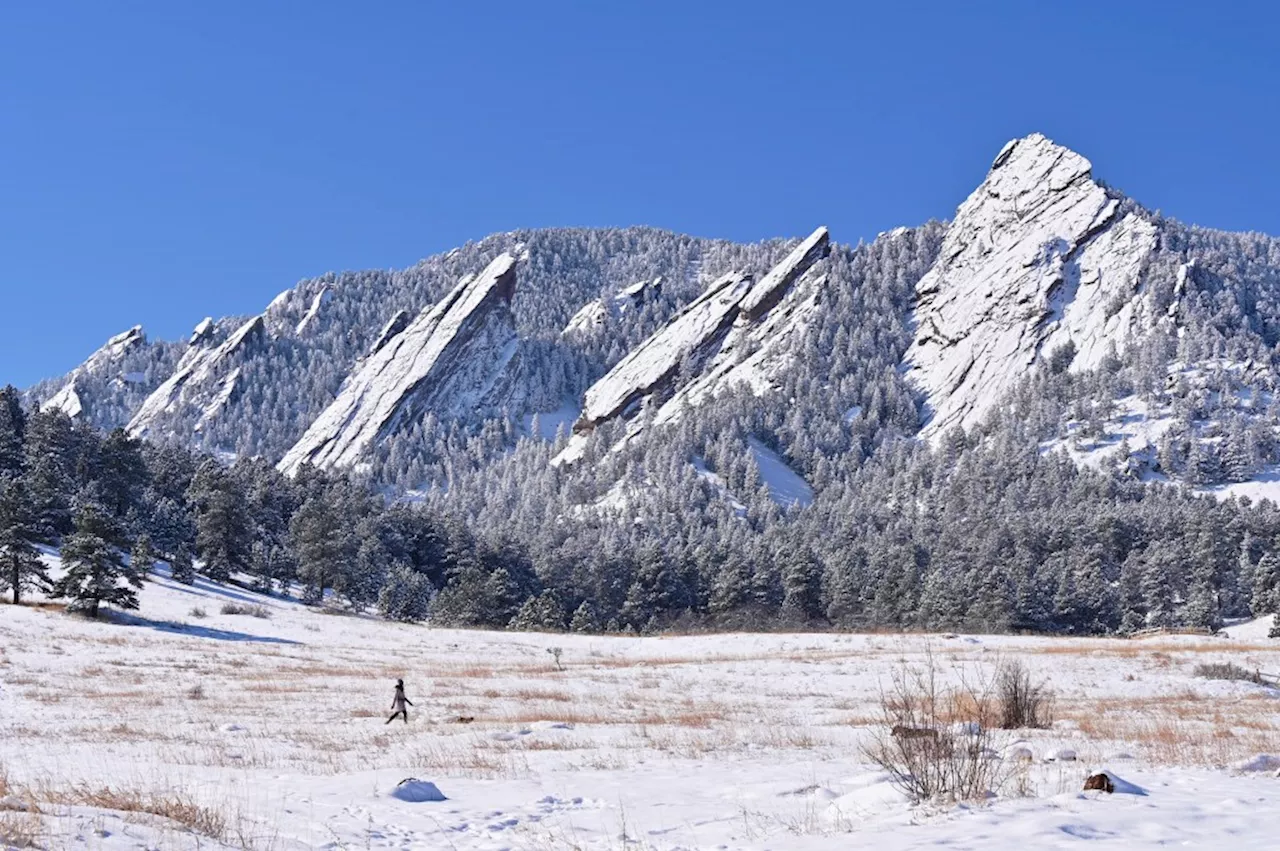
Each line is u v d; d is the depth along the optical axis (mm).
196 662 48719
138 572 85500
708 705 33406
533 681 43531
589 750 19859
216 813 10367
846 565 125688
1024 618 113500
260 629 71438
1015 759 14375
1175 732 22516
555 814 12000
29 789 12023
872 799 10859
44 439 115000
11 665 41906
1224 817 8844
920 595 116312
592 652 66625
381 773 15828
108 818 9266
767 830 10078
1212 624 115250
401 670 49219
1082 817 8828
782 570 129500
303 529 108188
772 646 64875
